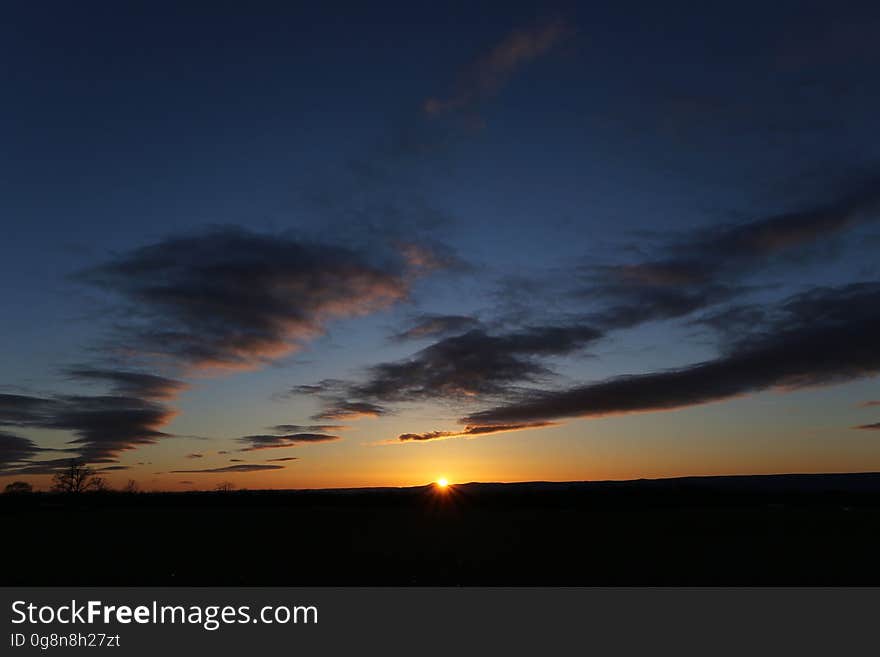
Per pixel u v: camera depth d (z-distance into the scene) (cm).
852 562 3127
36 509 6341
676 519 4853
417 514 5678
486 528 4566
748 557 3288
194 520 5125
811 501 6425
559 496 7469
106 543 3909
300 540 4003
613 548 3625
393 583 2712
